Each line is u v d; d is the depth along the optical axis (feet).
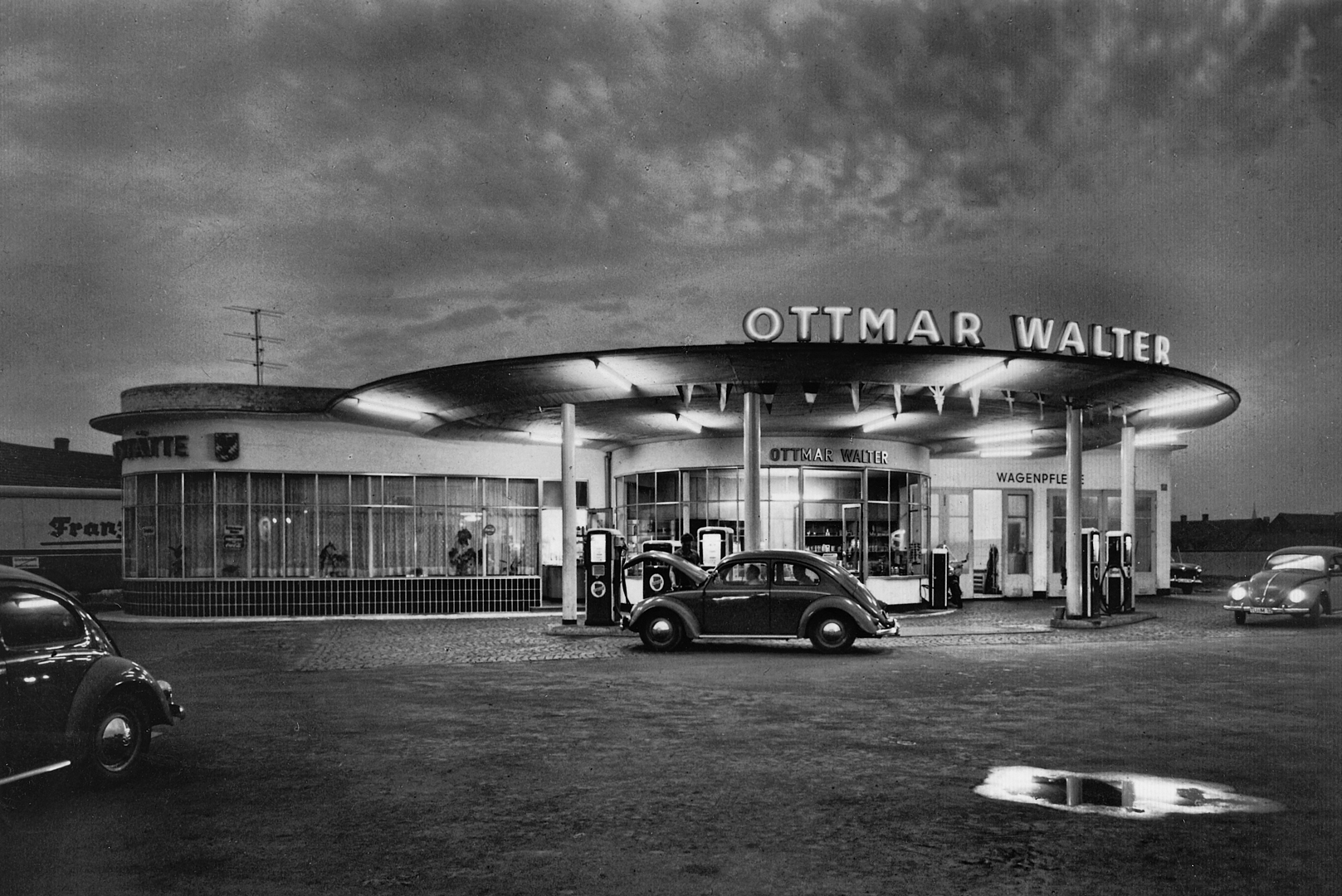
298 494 78.43
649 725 29.76
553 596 86.28
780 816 19.93
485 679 40.14
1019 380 57.67
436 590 80.59
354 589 78.59
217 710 33.01
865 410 67.97
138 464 78.89
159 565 77.41
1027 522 100.68
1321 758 25.05
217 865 17.16
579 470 88.28
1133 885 16.03
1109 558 71.41
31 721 20.89
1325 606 65.10
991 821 19.61
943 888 15.92
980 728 29.17
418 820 19.83
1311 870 16.76
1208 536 203.82
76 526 102.27
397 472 80.53
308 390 79.87
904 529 81.97
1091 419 72.49
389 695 36.06
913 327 53.21
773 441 77.61
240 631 64.64
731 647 52.31
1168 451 104.32
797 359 53.72
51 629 21.93
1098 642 54.49
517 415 69.10
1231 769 23.91
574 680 39.70
